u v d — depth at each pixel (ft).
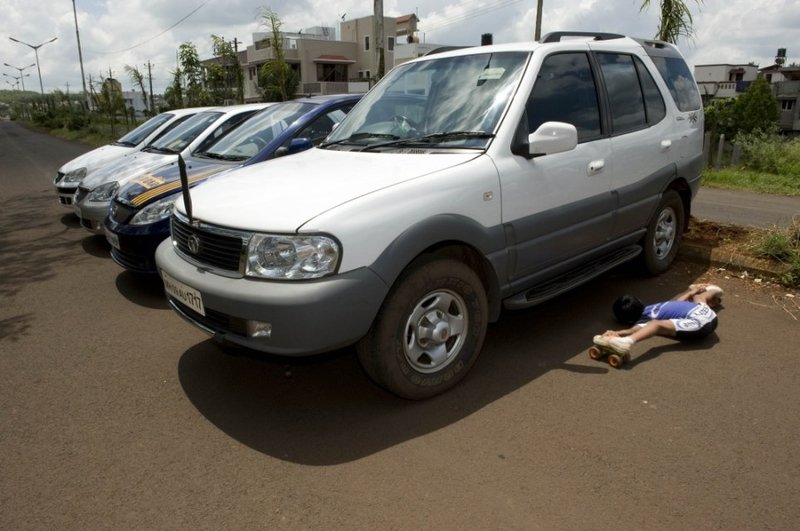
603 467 8.79
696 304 13.08
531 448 9.30
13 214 32.01
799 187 37.04
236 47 91.45
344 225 9.21
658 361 12.15
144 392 11.59
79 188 23.24
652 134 15.44
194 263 10.63
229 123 24.52
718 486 8.32
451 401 10.80
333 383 11.73
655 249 16.90
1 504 8.38
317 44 157.58
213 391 11.55
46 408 11.07
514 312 15.02
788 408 10.28
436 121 12.64
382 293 9.53
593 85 13.94
